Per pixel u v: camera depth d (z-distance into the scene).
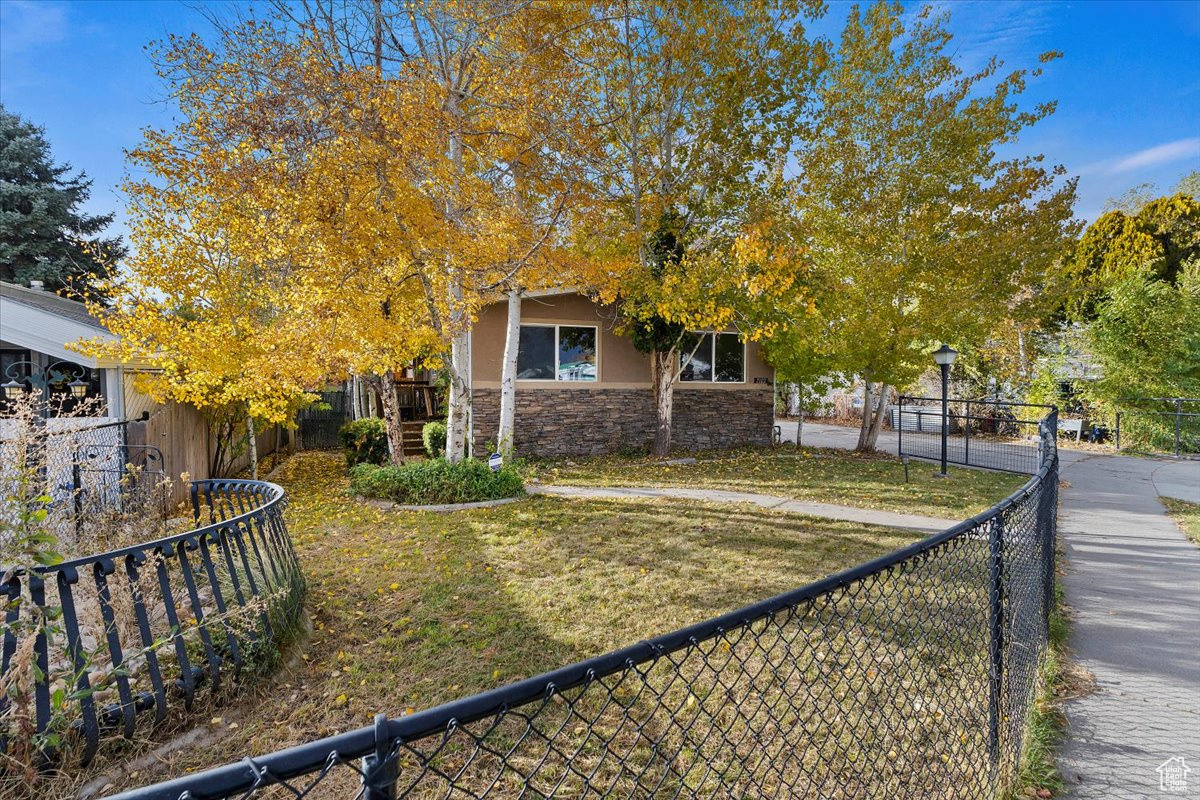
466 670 3.39
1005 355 17.97
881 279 11.18
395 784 0.85
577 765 2.53
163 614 3.47
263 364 7.14
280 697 3.14
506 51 7.49
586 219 8.30
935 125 11.03
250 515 3.72
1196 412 12.89
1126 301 13.70
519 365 12.12
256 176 6.08
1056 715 2.87
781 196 10.60
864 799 2.21
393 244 6.28
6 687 2.31
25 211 20.70
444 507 7.50
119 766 2.52
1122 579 4.86
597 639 3.74
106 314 7.34
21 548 2.55
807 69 10.23
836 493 8.53
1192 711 2.91
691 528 6.45
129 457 7.14
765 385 14.60
